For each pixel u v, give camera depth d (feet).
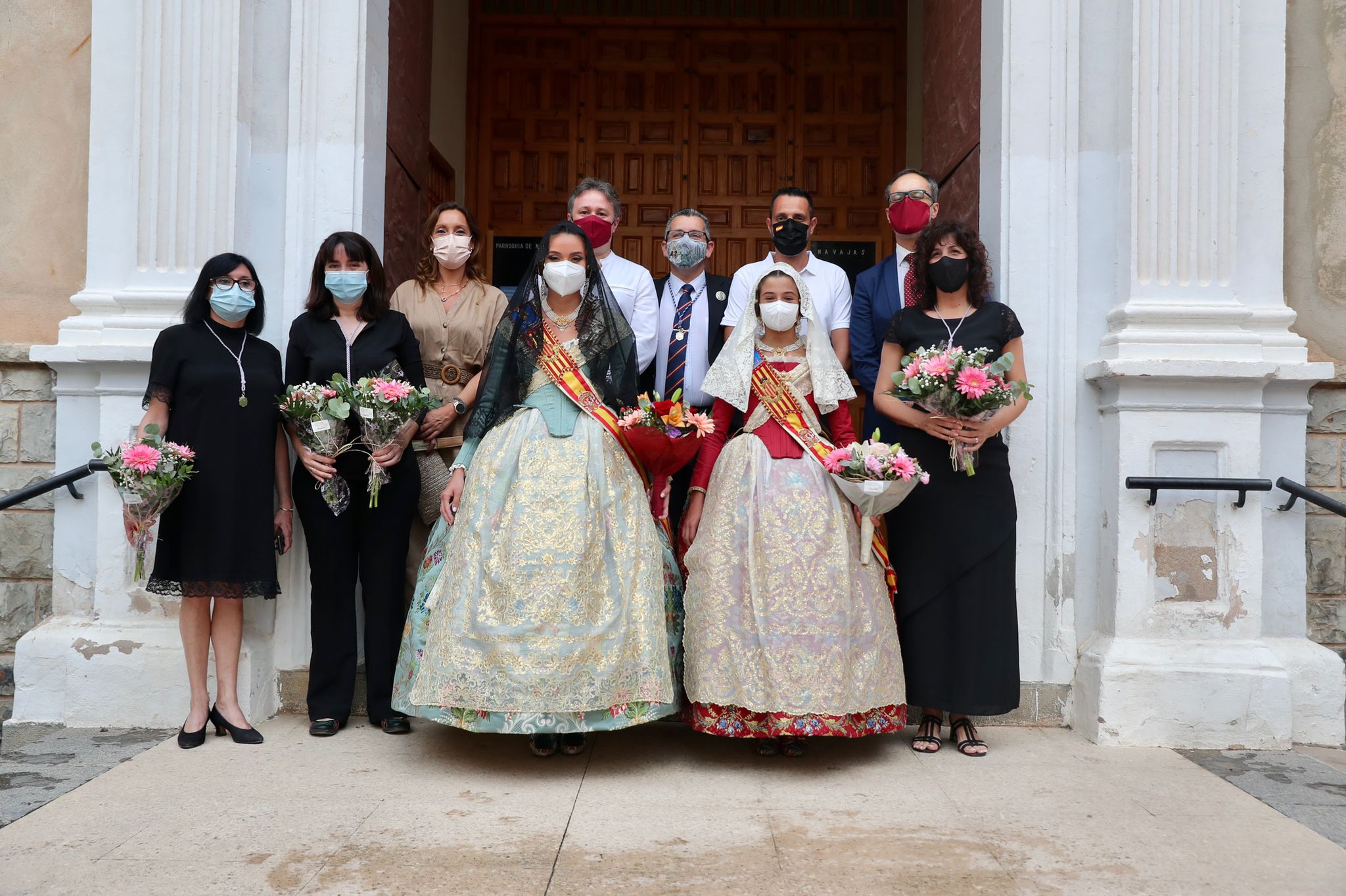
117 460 11.59
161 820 9.77
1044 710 13.67
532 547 11.23
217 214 13.93
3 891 8.18
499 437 12.03
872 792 10.82
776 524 11.77
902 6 25.45
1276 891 8.38
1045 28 13.91
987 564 12.49
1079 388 13.74
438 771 11.43
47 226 14.64
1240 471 13.09
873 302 14.05
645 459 12.19
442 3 23.26
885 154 25.41
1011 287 13.84
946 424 12.23
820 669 11.42
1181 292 13.48
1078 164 13.87
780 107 25.55
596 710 11.05
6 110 14.67
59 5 14.67
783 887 8.34
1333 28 14.07
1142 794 10.81
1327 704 13.21
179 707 13.23
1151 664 12.78
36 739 12.76
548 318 12.39
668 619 12.19
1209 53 13.48
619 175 25.53
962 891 8.32
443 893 8.16
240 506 12.29
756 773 11.55
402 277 17.08
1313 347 14.06
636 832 9.57
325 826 9.62
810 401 12.66
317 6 14.25
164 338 12.46
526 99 25.57
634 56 25.67
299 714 13.85
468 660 11.00
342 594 13.03
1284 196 13.97
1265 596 13.67
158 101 13.94
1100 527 13.57
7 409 14.44
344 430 12.43
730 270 25.40
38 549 14.38
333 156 14.20
